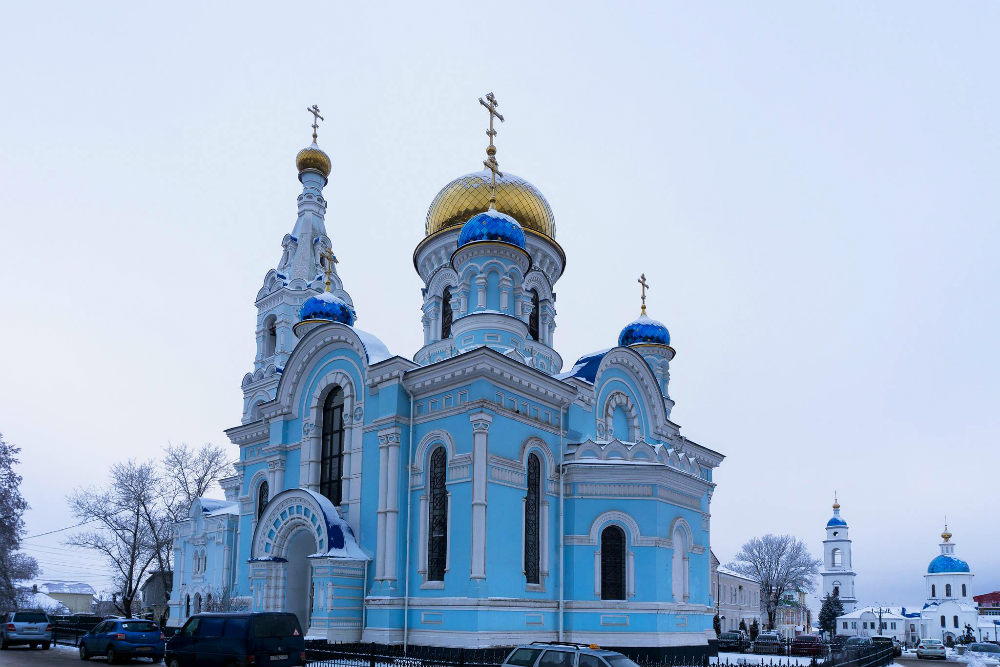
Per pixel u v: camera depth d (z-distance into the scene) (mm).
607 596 35125
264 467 45156
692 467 41625
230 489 68188
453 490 33281
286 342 57562
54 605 83000
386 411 35938
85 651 34250
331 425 39750
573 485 36188
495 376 33812
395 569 33750
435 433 34656
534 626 33219
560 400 37375
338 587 33500
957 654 69375
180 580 67188
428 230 48562
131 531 69125
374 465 36031
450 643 31031
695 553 38906
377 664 27797
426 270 48500
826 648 49344
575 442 38094
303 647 26266
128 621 33438
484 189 46875
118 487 68625
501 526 32875
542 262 47594
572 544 35469
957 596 124562
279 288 58500
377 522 34844
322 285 59062
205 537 65250
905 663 53562
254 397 58188
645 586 34906
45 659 34375
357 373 38438
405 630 32781
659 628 34281
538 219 47500
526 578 33969
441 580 33156
